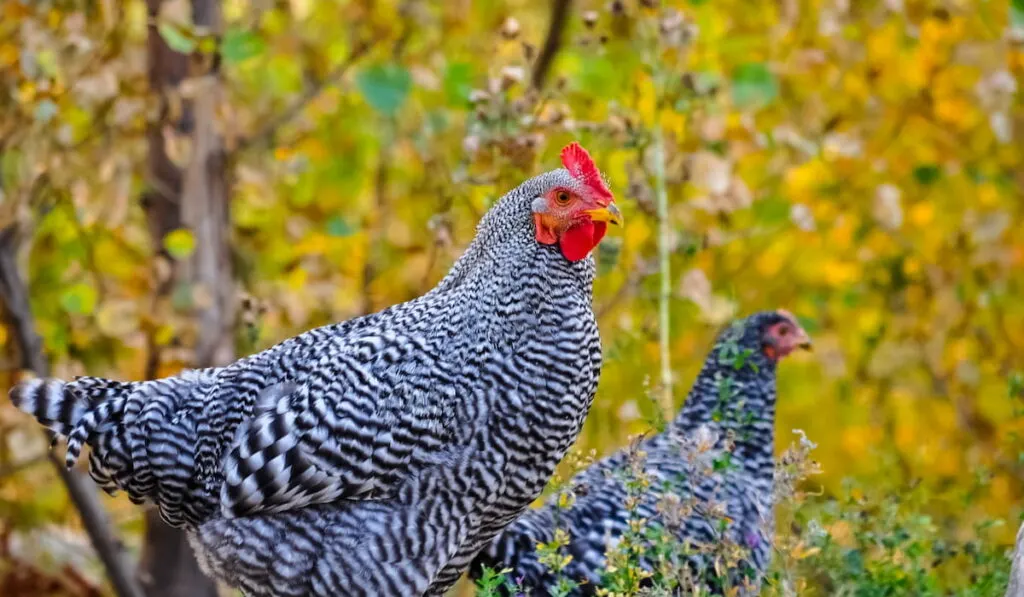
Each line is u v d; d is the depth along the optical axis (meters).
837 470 19.28
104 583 19.91
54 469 18.23
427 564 10.98
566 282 11.25
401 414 10.84
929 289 20.38
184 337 17.83
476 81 19.02
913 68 19.45
